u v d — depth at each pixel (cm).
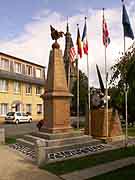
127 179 888
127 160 1175
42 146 1120
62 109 1580
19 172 998
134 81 892
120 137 1808
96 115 1847
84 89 4581
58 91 1584
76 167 1059
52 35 1667
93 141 1549
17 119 3925
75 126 3006
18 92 4491
